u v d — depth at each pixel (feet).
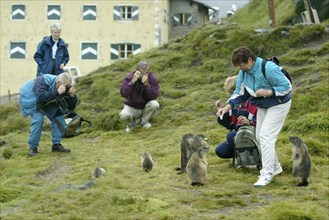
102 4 140.97
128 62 61.26
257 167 30.60
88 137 45.96
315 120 38.32
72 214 23.17
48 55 43.34
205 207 24.17
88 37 141.59
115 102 51.90
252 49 56.90
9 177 33.22
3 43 143.13
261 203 24.76
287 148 33.91
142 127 46.32
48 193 26.86
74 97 37.40
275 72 26.53
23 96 38.22
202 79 53.67
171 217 22.70
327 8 74.95
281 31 57.31
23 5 142.10
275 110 27.22
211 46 58.80
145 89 44.75
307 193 26.00
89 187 27.89
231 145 31.50
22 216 23.26
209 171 31.17
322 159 32.40
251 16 117.91
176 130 43.93
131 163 35.06
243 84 27.96
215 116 45.91
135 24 140.87
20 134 48.80
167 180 29.71
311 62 51.21
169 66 58.03
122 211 23.53
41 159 37.45
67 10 141.59
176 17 156.76
